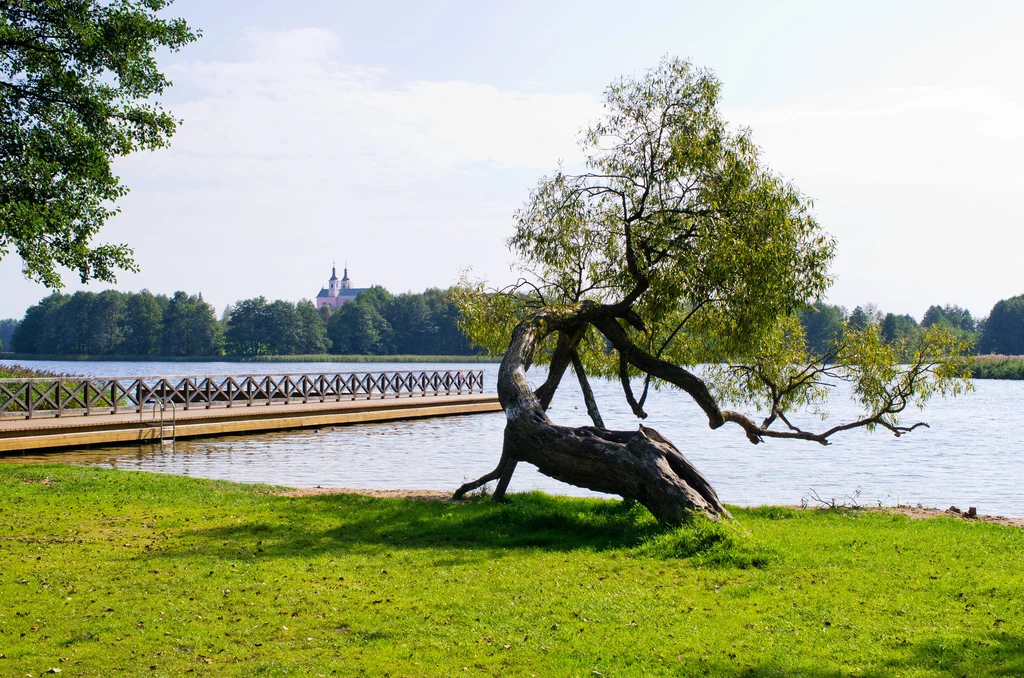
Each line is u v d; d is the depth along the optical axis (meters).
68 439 20.30
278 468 19.12
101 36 17.19
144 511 11.47
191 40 18.75
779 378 13.36
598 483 10.53
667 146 12.15
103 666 5.62
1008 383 86.00
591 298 13.48
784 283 11.64
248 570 8.19
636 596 7.25
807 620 6.53
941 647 5.80
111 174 18.02
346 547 9.34
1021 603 6.83
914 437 30.05
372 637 6.23
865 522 11.35
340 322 125.81
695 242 12.00
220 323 130.25
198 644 6.07
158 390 25.75
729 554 8.59
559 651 5.90
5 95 16.86
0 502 11.86
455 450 22.97
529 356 11.95
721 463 22.08
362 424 29.72
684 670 5.53
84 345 121.62
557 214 13.16
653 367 12.50
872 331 13.20
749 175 11.80
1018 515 14.98
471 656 5.82
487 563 8.56
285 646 6.04
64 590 7.37
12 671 5.48
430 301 128.00
